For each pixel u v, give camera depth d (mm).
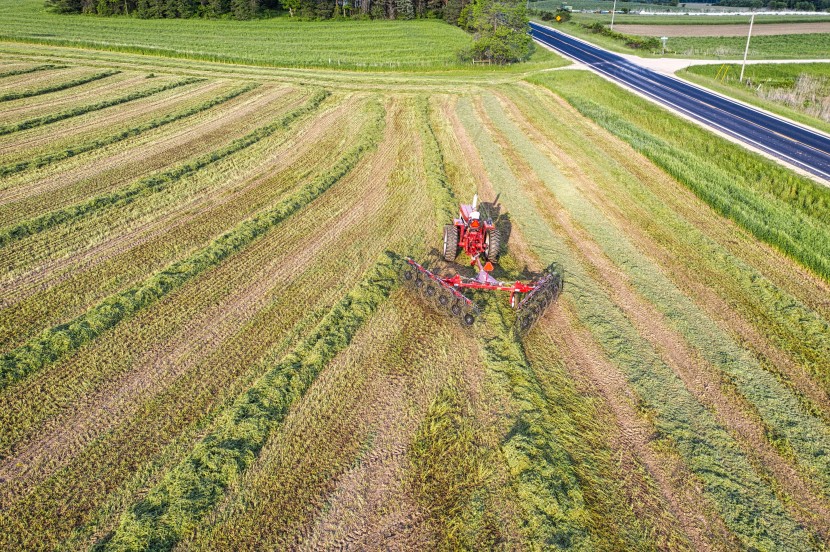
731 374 11141
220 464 8438
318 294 13305
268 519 7742
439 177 21062
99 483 8180
